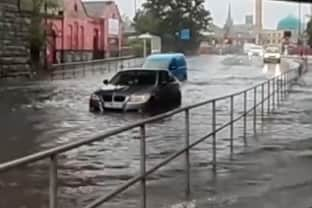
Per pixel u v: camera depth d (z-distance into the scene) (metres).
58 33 87.88
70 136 20.16
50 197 6.16
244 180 12.59
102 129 22.02
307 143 17.86
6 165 5.41
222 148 16.94
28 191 11.67
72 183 12.50
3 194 11.52
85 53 94.44
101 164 14.55
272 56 95.81
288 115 26.16
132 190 11.47
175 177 12.87
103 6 113.00
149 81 29.09
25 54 60.44
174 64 52.47
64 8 89.62
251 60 108.88
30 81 52.72
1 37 56.41
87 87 44.91
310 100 33.91
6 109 29.50
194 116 25.92
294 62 97.19
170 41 155.12
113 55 108.88
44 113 27.50
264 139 18.78
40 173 12.77
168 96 29.25
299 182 12.33
